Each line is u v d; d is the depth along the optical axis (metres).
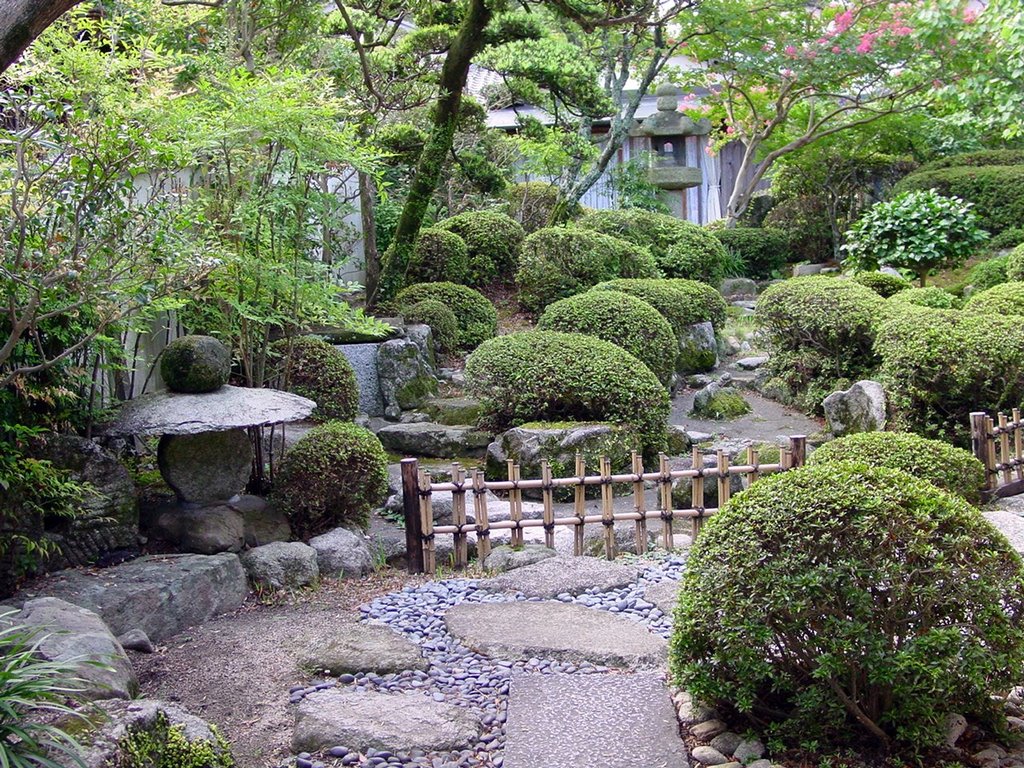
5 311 3.60
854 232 11.34
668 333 8.24
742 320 10.66
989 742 2.90
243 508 4.84
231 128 5.37
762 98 14.84
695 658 3.01
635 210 11.70
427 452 7.13
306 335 7.57
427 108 10.99
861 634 2.71
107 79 4.30
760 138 14.41
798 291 8.55
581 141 11.53
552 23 12.60
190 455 4.76
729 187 18.05
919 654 2.69
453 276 10.26
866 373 7.98
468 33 9.01
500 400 7.07
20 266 3.62
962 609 2.75
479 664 3.68
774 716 3.02
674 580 4.58
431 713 3.20
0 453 3.94
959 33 11.10
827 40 12.68
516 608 4.21
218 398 4.74
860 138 14.41
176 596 4.02
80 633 3.12
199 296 5.51
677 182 15.34
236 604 4.33
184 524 4.59
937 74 12.40
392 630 4.02
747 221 15.82
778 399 8.59
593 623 4.00
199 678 3.57
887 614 2.75
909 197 11.00
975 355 6.82
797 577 2.76
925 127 14.70
